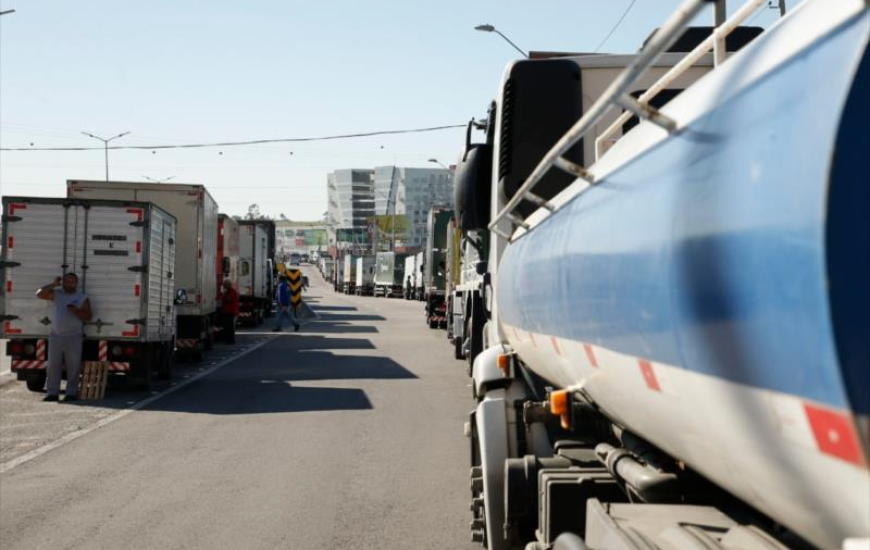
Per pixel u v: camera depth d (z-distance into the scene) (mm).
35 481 8977
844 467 1635
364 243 167875
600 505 3572
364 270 88688
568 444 5168
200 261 22234
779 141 1818
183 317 22172
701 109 2332
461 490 8547
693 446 2521
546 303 3910
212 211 24594
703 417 2266
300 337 31469
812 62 1799
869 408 1560
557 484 4301
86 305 15242
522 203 5977
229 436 11500
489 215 6867
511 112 6184
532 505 4883
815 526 1925
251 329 37000
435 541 6891
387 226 155875
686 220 2205
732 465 2234
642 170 2695
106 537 6961
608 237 2887
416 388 16578
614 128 4414
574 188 3746
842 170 1624
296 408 14008
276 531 7145
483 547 6684
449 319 27422
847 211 1615
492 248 6762
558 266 3623
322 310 55375
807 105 1755
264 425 12367
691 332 2186
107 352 16078
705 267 2074
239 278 38438
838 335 1581
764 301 1802
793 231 1696
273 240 55469
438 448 10648
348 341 29422
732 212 1950
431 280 36688
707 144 2197
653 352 2504
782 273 1732
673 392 2445
